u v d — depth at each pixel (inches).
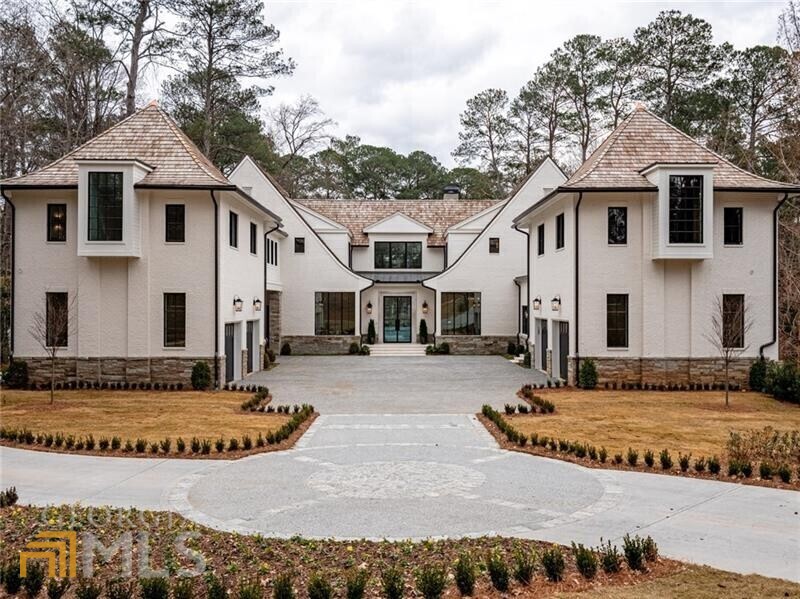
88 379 810.8
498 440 514.9
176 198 807.7
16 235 818.8
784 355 1069.8
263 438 518.3
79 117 1315.2
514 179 1892.2
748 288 821.9
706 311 819.4
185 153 856.3
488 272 1322.6
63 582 243.1
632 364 821.9
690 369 820.6
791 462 423.5
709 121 1485.0
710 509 341.1
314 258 1316.4
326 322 1322.6
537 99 1750.7
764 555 278.1
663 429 552.7
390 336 1422.2
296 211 1316.4
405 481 397.4
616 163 852.6
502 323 1323.8
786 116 1216.2
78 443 477.1
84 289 809.5
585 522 321.4
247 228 956.0
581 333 821.9
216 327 812.0
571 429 553.3
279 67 1409.9
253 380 901.8
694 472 414.3
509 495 368.2
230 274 863.7
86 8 1160.2
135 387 792.9
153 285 810.2
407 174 2336.4
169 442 471.8
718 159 860.6
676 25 1487.5
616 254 819.4
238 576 254.8
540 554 274.4
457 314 1328.7
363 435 537.0
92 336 810.2
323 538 298.4
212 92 1487.5
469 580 241.6
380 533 306.8
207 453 466.3
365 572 251.0
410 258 1454.2
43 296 819.4
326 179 2234.3
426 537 301.0
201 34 1334.9
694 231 794.8
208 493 371.2
